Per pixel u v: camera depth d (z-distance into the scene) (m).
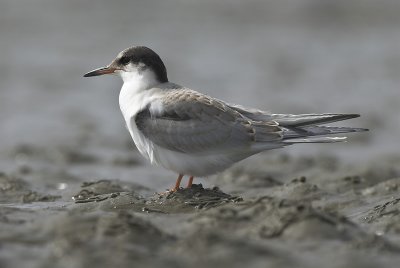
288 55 35.44
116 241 8.06
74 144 19.25
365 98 26.69
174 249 7.99
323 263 7.68
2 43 36.25
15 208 10.30
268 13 44.25
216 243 8.01
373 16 43.06
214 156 10.98
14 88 27.77
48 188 13.61
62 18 41.41
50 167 16.22
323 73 31.72
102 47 36.00
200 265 7.54
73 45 36.19
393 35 39.53
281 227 8.66
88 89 28.17
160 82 11.86
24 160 17.30
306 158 17.19
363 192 12.55
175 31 40.16
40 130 21.20
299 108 24.86
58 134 20.59
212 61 33.81
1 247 8.07
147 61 11.79
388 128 22.02
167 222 9.39
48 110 24.30
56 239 8.27
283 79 30.47
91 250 7.81
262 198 9.48
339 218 9.00
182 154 11.00
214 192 11.08
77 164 16.91
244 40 38.66
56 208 10.62
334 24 42.22
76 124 22.16
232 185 14.26
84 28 39.81
